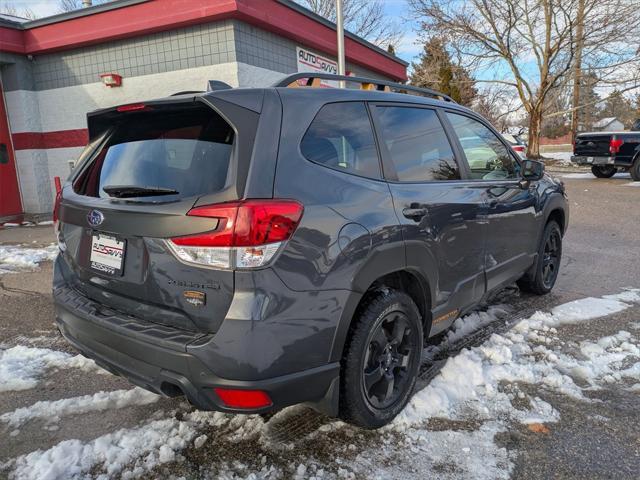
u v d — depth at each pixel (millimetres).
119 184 2475
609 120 50156
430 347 3584
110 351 2354
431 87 26344
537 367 3268
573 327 3963
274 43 10344
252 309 1975
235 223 1965
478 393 2965
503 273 3842
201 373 2023
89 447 2496
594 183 14461
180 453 2447
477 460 2365
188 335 2094
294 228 2078
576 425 2646
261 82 9953
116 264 2365
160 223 2121
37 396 3053
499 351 3424
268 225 1999
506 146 4152
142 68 9945
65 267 2881
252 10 9055
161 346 2102
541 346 3586
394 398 2682
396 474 2271
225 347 1985
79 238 2637
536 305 4508
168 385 2182
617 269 5707
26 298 5082
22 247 7703
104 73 10305
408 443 2500
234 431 2621
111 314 2402
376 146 2721
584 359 3406
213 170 2145
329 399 2297
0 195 11148
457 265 3148
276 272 2025
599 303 4484
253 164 2084
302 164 2242
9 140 11266
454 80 23547
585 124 41750
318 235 2156
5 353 3695
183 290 2090
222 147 2182
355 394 2414
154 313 2234
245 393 2008
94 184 2650
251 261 1972
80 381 3250
